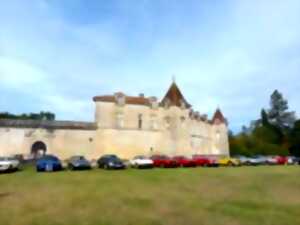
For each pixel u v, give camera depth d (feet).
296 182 74.33
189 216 42.06
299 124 248.32
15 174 86.63
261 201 52.60
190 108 188.55
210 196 56.29
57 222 38.45
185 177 81.66
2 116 223.30
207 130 210.59
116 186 65.21
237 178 81.46
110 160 105.29
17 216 41.14
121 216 41.42
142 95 180.75
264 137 266.77
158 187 64.80
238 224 38.88
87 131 151.53
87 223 38.11
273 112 292.40
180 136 170.71
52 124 146.51
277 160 154.40
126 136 160.15
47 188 62.23
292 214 43.93
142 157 115.65
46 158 102.78
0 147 133.49
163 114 172.76
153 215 42.24
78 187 63.57
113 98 163.43
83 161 102.99
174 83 184.75
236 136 266.16
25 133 138.41
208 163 124.67
